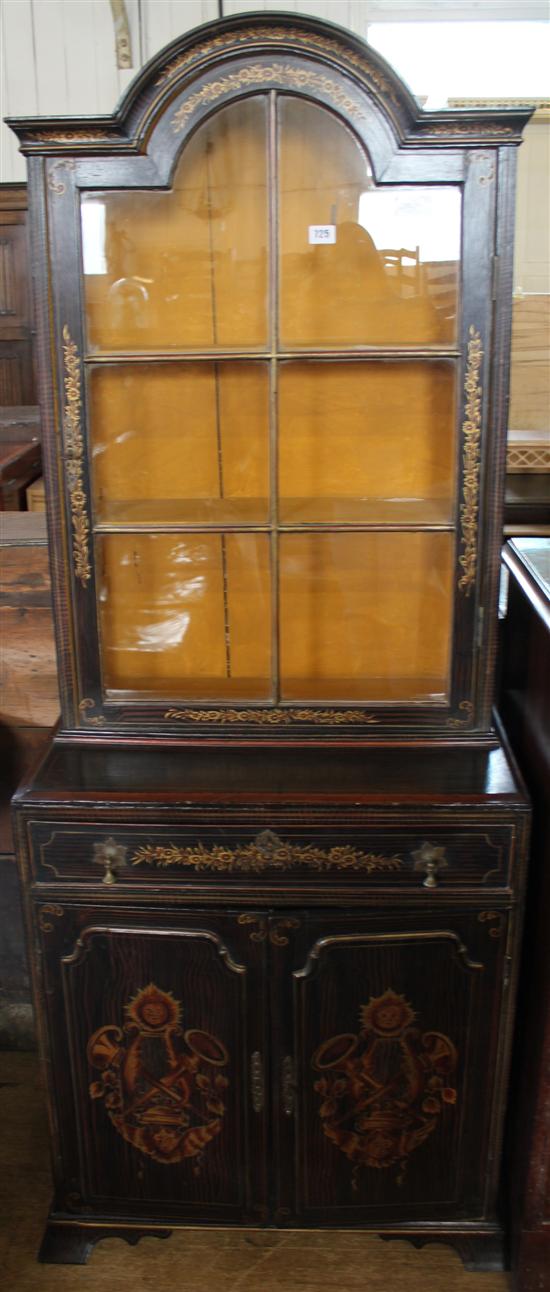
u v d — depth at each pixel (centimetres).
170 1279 148
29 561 170
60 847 131
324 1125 141
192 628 143
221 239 127
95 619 139
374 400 133
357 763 137
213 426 136
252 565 140
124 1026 138
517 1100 146
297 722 142
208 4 426
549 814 130
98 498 136
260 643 144
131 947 134
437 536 137
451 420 132
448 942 132
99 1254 152
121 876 131
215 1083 140
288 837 128
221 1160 144
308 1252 152
